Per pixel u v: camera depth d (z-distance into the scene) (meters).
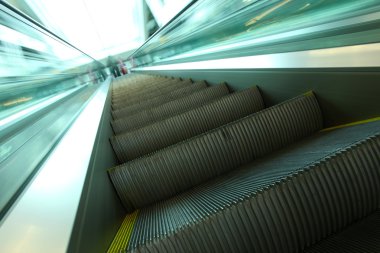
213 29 4.28
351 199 0.94
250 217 0.87
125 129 2.65
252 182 1.15
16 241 0.68
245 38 3.11
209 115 2.21
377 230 0.91
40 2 8.70
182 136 2.17
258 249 0.89
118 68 18.81
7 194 0.90
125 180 1.51
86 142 1.33
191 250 0.85
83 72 11.65
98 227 0.94
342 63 1.42
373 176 0.96
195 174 1.58
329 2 1.68
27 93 3.70
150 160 1.54
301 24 2.01
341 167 0.93
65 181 0.93
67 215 0.75
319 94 1.65
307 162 1.08
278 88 2.03
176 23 4.64
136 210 1.56
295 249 0.92
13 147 1.32
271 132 1.65
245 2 2.75
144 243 0.85
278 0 2.22
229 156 1.61
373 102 1.34
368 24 1.34
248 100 2.25
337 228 0.96
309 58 1.67
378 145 0.97
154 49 11.76
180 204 1.30
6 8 2.42
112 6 14.25
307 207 0.90
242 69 2.42
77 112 2.51
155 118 2.70
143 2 10.97
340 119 1.58
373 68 1.26
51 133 1.65
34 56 4.32
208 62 3.44
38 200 0.83
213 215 0.87
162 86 4.47
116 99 4.48
